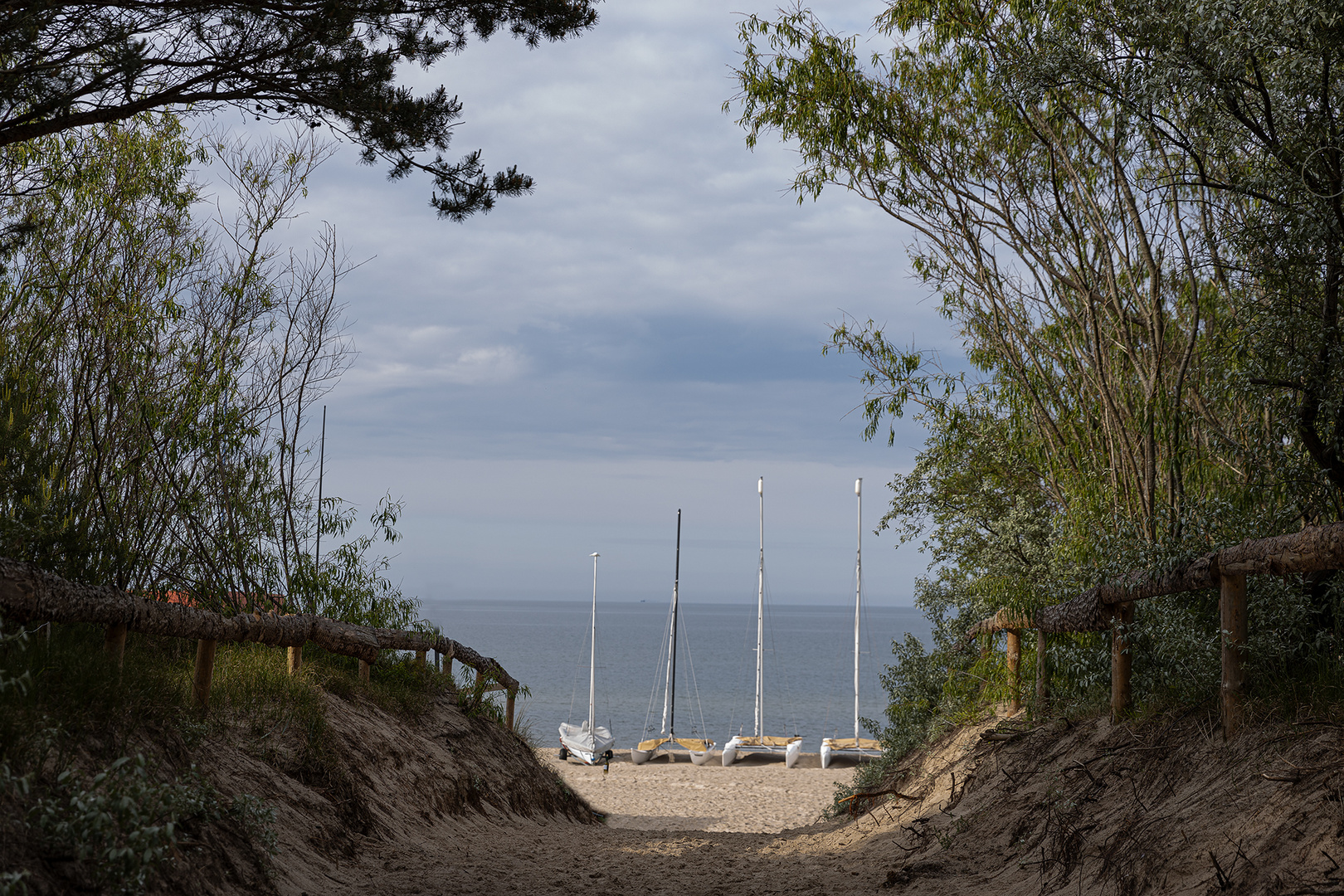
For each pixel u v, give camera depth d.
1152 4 6.44
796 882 6.67
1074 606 7.80
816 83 10.52
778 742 31.81
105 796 3.84
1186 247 8.04
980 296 11.07
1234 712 5.08
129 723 5.12
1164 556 6.10
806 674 81.06
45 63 5.74
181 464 8.10
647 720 48.53
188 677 6.73
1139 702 6.82
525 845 8.84
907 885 6.15
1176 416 7.77
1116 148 8.74
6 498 6.27
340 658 10.99
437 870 6.57
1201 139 7.51
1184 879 4.10
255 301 9.47
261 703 7.39
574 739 31.42
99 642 6.34
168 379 8.55
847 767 28.83
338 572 10.62
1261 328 6.40
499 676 14.09
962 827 7.22
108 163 8.92
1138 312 8.89
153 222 8.98
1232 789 4.52
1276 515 6.37
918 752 11.75
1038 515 10.92
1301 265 6.15
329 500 10.38
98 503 7.32
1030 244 10.26
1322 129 5.78
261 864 5.00
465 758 10.96
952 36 9.95
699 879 6.93
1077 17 7.91
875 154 10.84
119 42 5.96
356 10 6.26
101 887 3.62
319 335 10.23
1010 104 9.18
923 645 14.38
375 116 6.64
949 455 12.71
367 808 7.42
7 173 8.36
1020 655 10.44
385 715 10.04
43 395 7.46
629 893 6.25
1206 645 5.92
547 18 6.91
